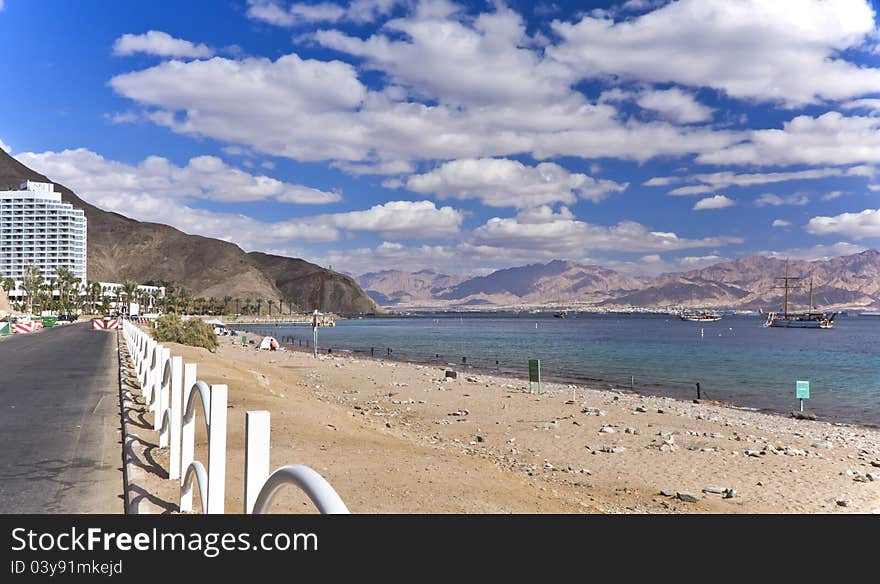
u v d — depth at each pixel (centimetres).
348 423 1409
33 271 17275
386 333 14150
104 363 2394
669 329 17688
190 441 610
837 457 1641
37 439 987
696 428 2038
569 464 1441
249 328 17962
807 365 5497
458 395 2814
